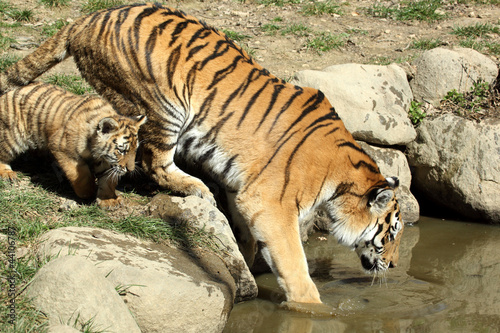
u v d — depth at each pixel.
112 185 6.81
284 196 6.67
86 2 13.34
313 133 6.86
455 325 6.37
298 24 14.19
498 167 9.87
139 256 5.71
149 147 7.21
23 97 6.93
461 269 8.16
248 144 6.80
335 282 7.62
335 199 7.16
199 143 7.06
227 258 6.53
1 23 11.55
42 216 6.36
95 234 5.84
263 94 6.95
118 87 7.01
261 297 7.03
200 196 7.16
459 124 10.20
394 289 7.40
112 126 6.42
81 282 4.65
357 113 9.84
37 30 11.66
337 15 15.12
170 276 5.45
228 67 7.02
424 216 10.60
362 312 6.65
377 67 10.66
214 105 6.91
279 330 6.16
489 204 9.88
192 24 7.18
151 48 6.86
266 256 6.69
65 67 10.41
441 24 14.96
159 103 6.95
